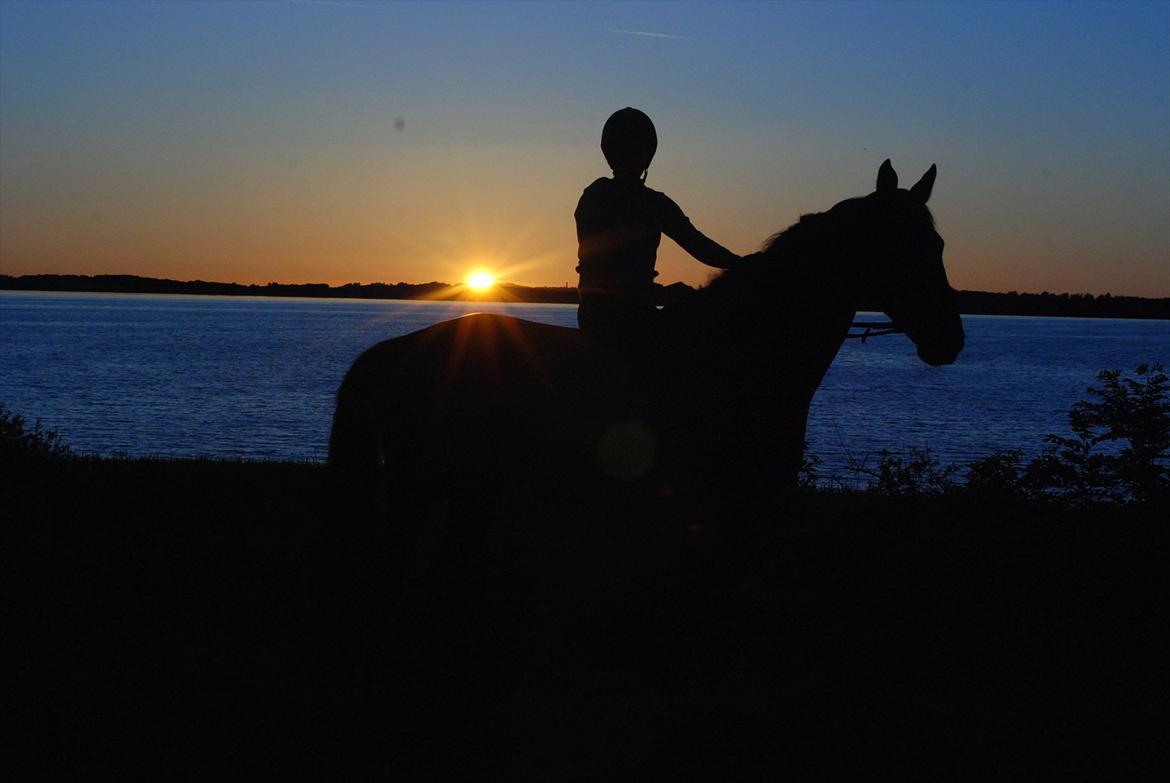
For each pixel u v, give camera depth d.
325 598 5.23
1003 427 35.84
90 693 5.62
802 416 5.91
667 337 5.73
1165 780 4.88
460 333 5.58
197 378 55.16
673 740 5.17
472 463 5.40
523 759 4.90
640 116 5.77
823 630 6.84
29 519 8.66
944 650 6.57
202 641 6.45
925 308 5.57
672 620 6.09
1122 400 7.93
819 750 5.10
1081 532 7.79
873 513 8.71
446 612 5.76
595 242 5.66
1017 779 4.87
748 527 5.80
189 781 4.66
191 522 9.20
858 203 5.75
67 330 129.50
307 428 34.16
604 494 5.62
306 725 5.27
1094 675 6.25
